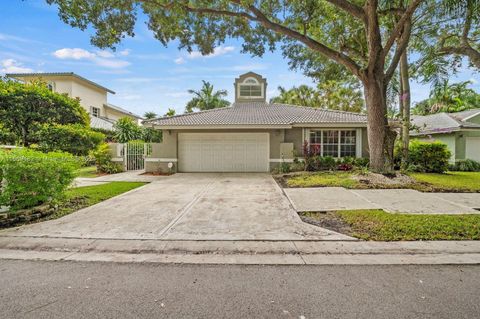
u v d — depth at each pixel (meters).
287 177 11.37
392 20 11.05
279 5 9.91
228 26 11.52
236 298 2.66
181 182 10.52
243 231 4.65
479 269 3.25
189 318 2.34
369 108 10.06
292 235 4.42
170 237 4.39
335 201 6.72
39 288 2.86
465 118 16.89
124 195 7.92
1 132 14.40
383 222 4.87
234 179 11.29
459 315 2.36
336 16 11.00
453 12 8.95
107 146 14.11
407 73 12.18
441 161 12.38
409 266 3.35
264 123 12.98
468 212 5.55
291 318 2.33
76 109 17.38
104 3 9.20
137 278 3.09
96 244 4.13
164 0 9.41
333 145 13.88
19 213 5.19
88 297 2.69
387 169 9.98
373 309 2.45
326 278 3.06
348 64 10.15
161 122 13.45
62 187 6.17
